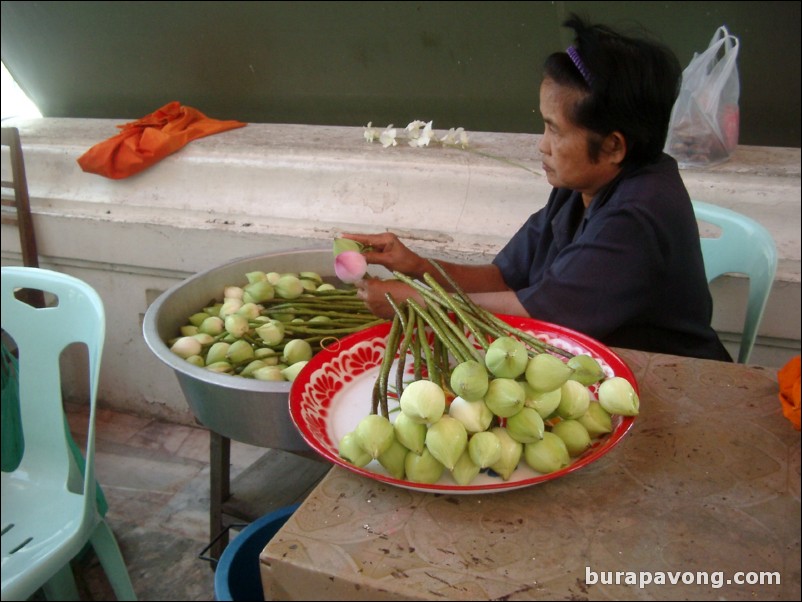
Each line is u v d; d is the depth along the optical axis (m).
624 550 0.76
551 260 1.45
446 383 1.01
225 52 2.47
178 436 2.42
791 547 0.76
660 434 0.95
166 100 2.69
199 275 1.64
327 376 1.08
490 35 2.13
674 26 1.98
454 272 1.53
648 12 1.99
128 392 2.52
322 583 0.74
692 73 1.77
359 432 0.86
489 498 0.84
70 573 1.57
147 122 2.36
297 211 2.12
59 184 2.38
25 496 1.47
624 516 0.81
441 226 1.96
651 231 1.20
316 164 2.11
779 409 1.00
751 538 0.78
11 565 1.31
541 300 1.22
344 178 2.08
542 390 0.89
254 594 1.32
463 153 2.02
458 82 2.26
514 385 0.86
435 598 0.70
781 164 1.80
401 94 2.35
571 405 0.91
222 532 1.64
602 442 0.94
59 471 1.51
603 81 1.12
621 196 1.22
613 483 0.86
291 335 1.52
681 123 1.79
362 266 1.20
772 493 0.84
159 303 1.53
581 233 1.31
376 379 1.08
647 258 1.20
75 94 2.80
